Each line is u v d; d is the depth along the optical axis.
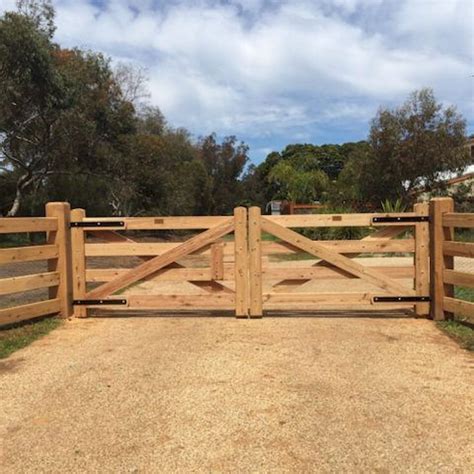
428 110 25.14
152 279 7.46
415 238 7.23
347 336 6.30
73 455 3.44
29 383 4.77
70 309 7.50
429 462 3.29
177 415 4.02
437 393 4.42
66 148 24.95
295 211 30.14
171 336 6.40
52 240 7.43
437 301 7.09
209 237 7.35
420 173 25.38
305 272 7.31
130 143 28.56
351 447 3.49
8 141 24.16
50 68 21.19
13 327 6.85
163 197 34.53
